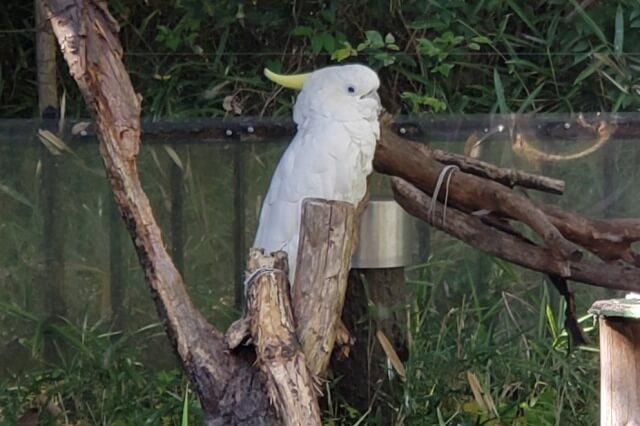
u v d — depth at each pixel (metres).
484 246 5.86
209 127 7.55
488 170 6.02
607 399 4.59
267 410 4.39
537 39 9.36
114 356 7.25
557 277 6.02
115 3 9.43
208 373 4.50
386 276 6.68
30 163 7.48
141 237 4.72
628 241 5.74
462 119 7.57
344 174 5.89
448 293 7.82
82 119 7.94
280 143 7.60
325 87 6.01
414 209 6.06
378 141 5.99
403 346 6.86
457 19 9.36
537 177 5.98
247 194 7.62
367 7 9.55
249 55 9.35
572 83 9.41
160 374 7.36
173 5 9.60
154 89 9.11
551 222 5.75
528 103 8.83
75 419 7.01
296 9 9.51
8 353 7.46
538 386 7.09
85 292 7.58
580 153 7.66
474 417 6.69
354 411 6.68
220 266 7.65
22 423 6.90
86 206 7.54
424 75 9.23
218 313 7.59
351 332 6.67
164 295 4.65
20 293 7.52
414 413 6.61
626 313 4.46
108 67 4.74
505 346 7.37
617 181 7.68
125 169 4.72
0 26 9.38
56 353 7.49
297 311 4.34
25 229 7.50
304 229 4.40
